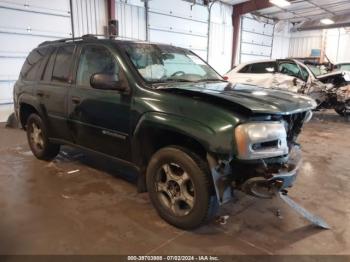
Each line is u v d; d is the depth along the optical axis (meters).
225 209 2.84
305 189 3.38
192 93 2.39
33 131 4.16
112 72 2.85
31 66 4.08
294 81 7.85
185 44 11.34
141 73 2.74
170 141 2.59
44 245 2.21
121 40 3.10
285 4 12.36
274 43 16.38
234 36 13.45
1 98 7.11
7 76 7.11
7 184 3.33
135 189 3.24
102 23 8.85
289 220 2.66
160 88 2.58
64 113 3.40
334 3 12.85
